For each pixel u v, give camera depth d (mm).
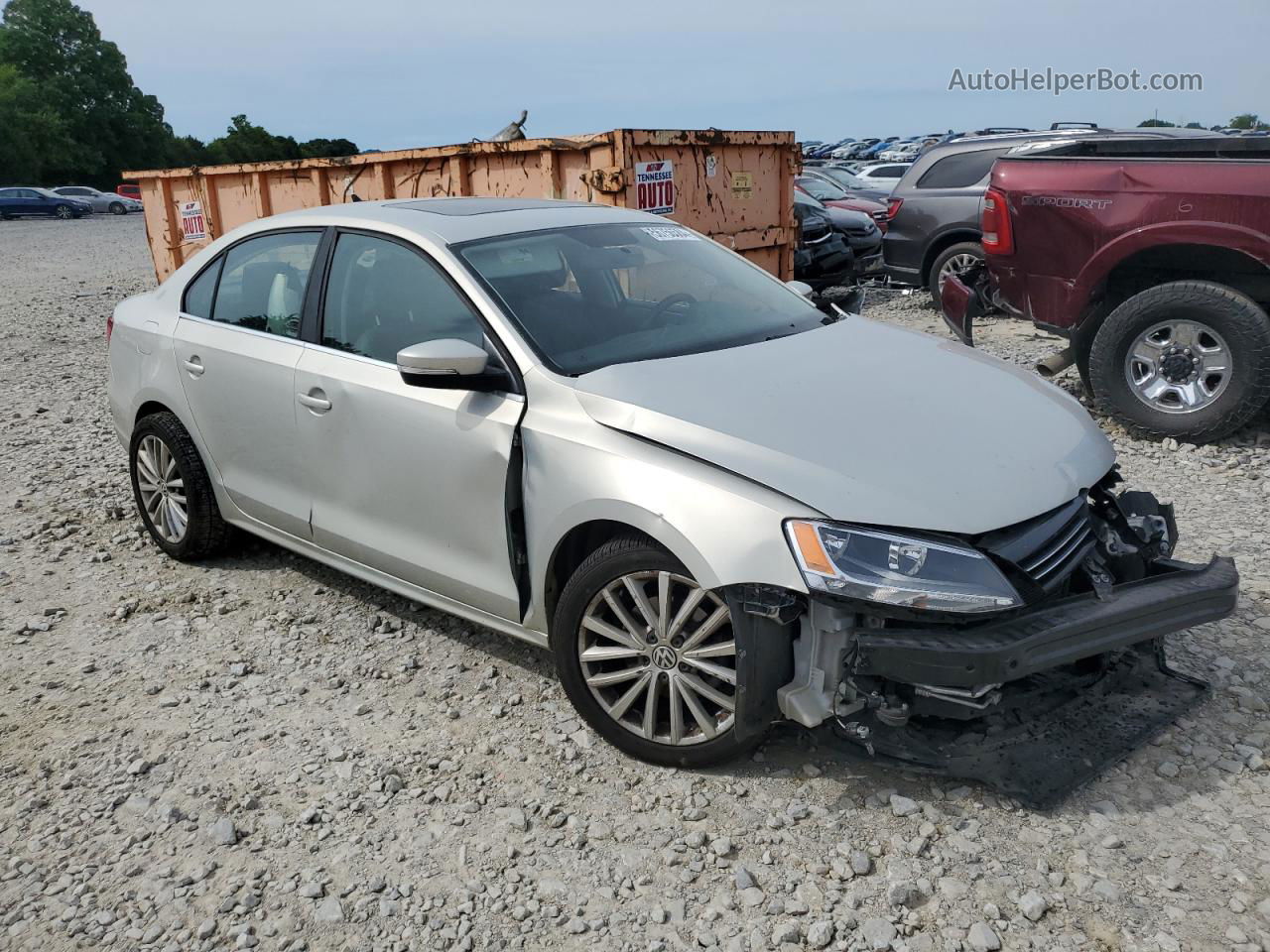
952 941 2648
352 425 4039
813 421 3199
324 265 4316
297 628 4520
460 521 3752
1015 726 3369
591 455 3295
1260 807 3086
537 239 4145
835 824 3090
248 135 98688
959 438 3227
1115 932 2652
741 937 2699
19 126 73375
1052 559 3074
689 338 3871
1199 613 3215
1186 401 6379
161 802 3346
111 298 15945
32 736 3748
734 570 2967
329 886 2953
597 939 2723
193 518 5016
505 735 3639
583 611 3385
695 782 3312
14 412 8578
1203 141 6566
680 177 9055
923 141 49094
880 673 2910
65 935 2809
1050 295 6867
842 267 12914
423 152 9438
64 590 4988
